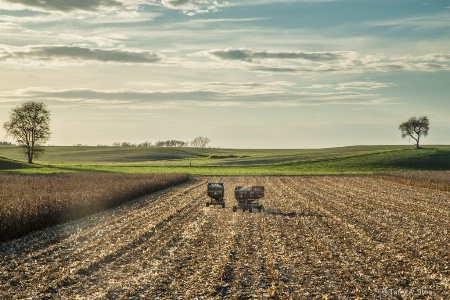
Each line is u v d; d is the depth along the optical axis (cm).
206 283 1794
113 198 4369
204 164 14650
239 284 1794
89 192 4281
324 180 8538
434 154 15062
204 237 2748
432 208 4234
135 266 2066
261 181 8306
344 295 1667
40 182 5834
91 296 1655
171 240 2644
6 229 2689
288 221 3388
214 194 4212
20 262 2147
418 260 2167
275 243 2553
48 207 3253
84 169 11731
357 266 2058
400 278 1877
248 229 3030
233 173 10594
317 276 1903
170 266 2058
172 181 7175
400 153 15450
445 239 2702
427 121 19175
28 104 14412
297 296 1656
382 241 2630
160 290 1723
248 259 2186
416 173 8825
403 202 4756
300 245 2502
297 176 9875
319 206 4384
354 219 3497
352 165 13338
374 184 7500
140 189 5400
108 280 1855
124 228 3100
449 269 2022
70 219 3509
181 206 4384
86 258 2217
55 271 1994
